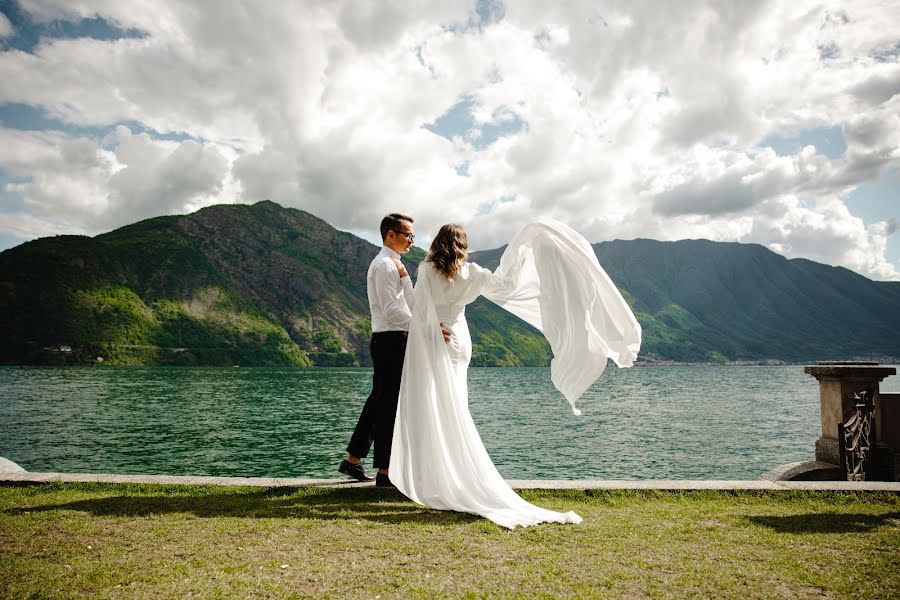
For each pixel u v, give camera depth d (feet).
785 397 247.50
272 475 72.84
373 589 8.59
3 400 188.14
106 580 8.79
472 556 10.30
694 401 224.74
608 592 8.61
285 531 11.76
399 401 15.20
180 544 10.77
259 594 8.34
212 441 104.58
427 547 10.78
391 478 14.78
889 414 25.11
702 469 80.79
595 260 15.85
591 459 88.02
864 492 16.47
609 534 11.93
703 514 13.94
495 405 195.62
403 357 16.21
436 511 13.82
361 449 16.90
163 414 154.81
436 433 14.80
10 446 97.30
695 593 8.65
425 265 15.94
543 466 81.76
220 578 8.96
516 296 17.10
